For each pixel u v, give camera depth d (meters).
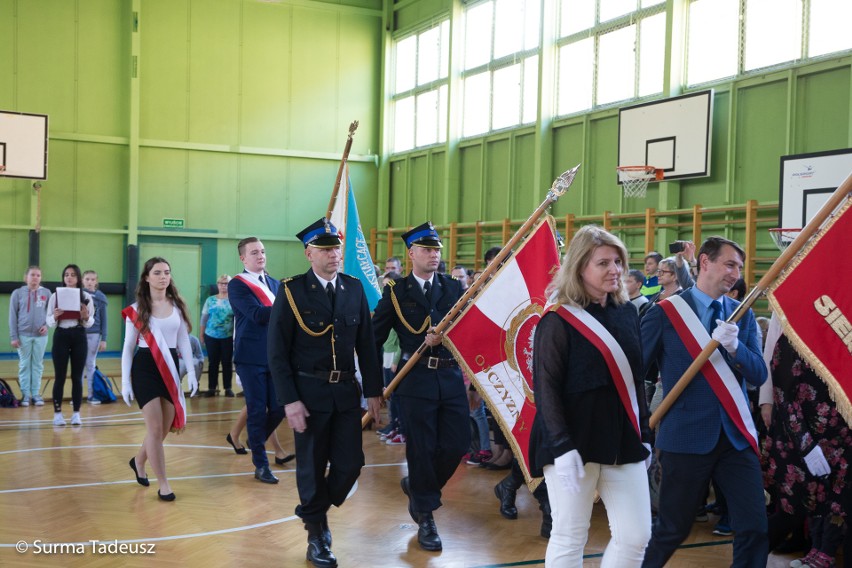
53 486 5.41
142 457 5.39
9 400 9.20
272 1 15.38
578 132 11.68
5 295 13.90
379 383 4.16
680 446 3.08
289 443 7.09
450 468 4.38
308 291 3.96
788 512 3.69
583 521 2.63
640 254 10.52
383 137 15.98
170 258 14.90
